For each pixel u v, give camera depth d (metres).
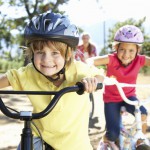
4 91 1.81
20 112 1.79
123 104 3.68
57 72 2.16
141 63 3.94
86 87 1.93
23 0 23.58
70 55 2.20
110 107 3.63
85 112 2.29
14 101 9.51
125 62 3.82
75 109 2.23
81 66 2.34
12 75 2.28
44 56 2.09
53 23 2.07
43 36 2.04
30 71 2.27
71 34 2.13
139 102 3.10
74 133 2.24
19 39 27.36
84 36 7.35
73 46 2.19
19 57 28.16
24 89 2.27
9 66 26.53
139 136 3.06
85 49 7.35
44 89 2.24
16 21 24.48
